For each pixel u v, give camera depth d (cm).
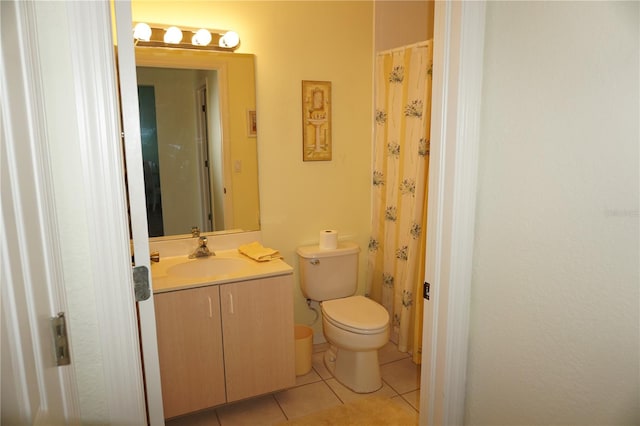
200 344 204
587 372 98
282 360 225
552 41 99
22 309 67
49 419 77
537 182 105
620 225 88
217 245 255
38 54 81
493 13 113
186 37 232
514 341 116
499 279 118
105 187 91
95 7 86
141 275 103
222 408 229
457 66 114
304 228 281
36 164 77
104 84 89
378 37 285
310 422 217
